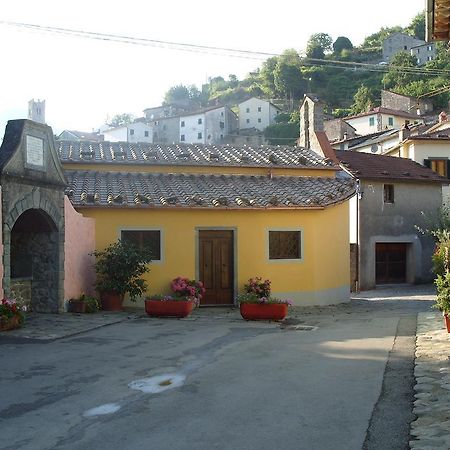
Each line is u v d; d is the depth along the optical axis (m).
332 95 83.31
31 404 5.92
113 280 14.32
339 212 18.83
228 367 7.75
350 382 6.85
